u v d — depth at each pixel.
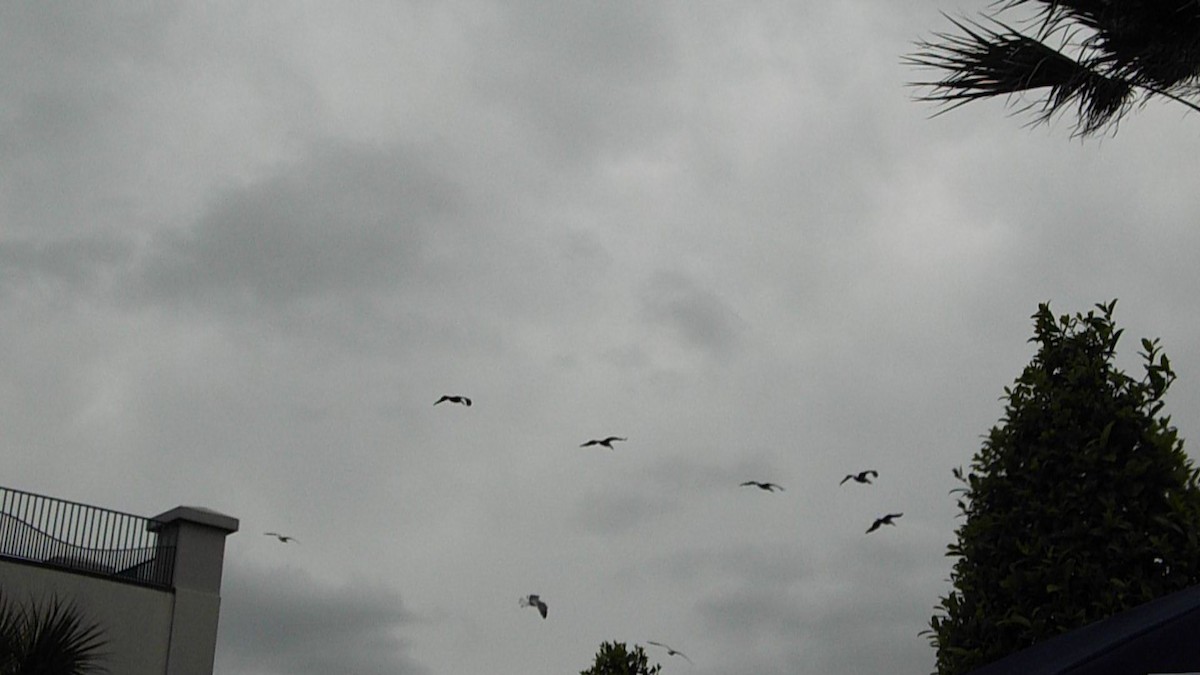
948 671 5.66
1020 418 5.83
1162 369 5.72
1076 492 5.49
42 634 16.97
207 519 22.22
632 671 14.66
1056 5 7.12
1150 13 6.93
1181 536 5.33
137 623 20.70
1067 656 3.70
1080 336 5.92
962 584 5.78
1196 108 7.32
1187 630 3.57
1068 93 7.45
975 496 5.88
